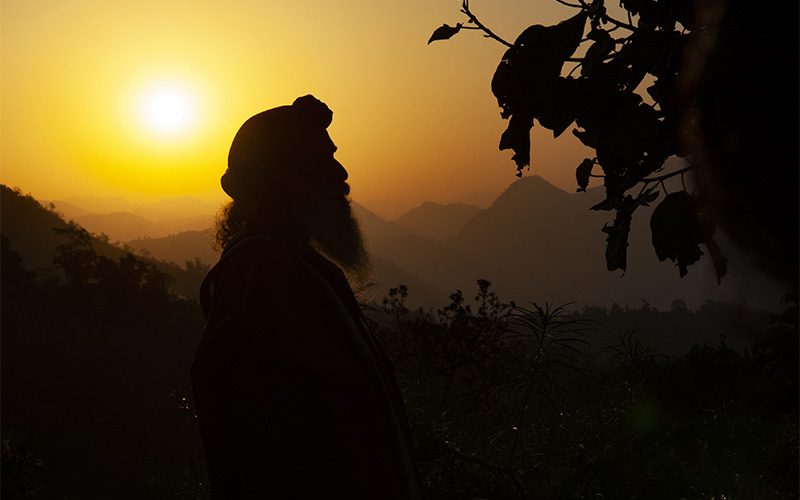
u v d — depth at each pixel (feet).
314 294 4.61
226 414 4.21
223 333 4.24
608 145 2.90
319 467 4.12
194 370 4.29
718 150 2.13
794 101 1.96
